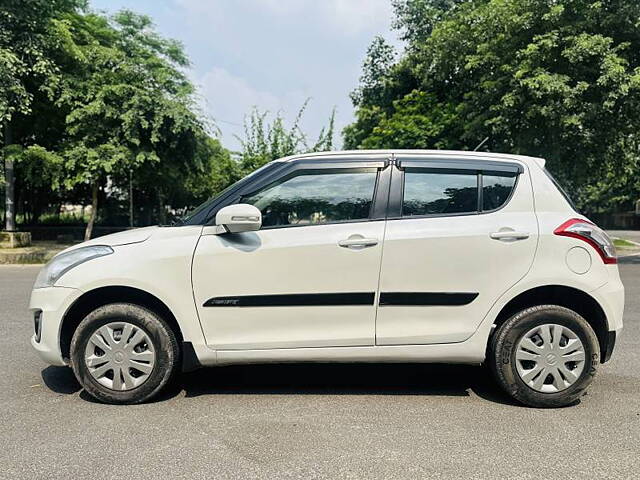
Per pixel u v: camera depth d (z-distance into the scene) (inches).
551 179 154.6
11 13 561.6
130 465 110.5
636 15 512.1
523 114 570.3
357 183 151.3
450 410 143.6
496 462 112.6
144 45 717.3
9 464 110.7
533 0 541.6
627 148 599.8
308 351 145.5
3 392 156.4
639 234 1428.4
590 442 122.9
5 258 579.8
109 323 145.1
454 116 756.0
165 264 143.9
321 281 144.4
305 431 128.6
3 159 611.2
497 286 145.5
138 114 629.9
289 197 151.1
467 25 647.1
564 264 145.8
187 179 805.2
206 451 117.3
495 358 146.9
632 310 291.0
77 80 629.9
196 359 146.0
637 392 158.4
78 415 138.3
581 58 505.0
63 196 965.2
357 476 106.2
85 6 719.7
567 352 144.3
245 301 144.4
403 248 144.6
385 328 145.8
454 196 150.7
